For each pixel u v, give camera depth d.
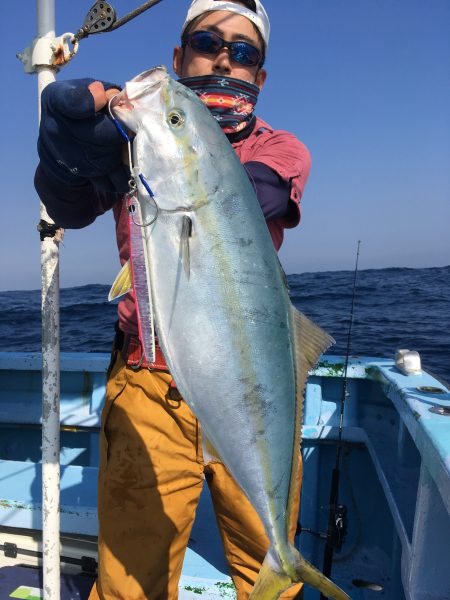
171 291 1.34
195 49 1.81
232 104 1.76
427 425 1.82
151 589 1.74
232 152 1.40
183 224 1.33
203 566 2.28
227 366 1.36
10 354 3.57
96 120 1.29
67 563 2.38
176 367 1.35
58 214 1.68
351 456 3.11
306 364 1.52
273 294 1.42
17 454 3.57
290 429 1.46
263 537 1.84
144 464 1.72
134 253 1.36
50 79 1.83
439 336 9.30
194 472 1.77
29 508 2.40
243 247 1.37
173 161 1.33
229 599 2.11
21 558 2.45
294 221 1.70
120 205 1.75
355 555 2.87
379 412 3.22
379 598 2.55
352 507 3.04
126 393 1.77
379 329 10.14
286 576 1.45
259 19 1.85
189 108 1.34
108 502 1.75
